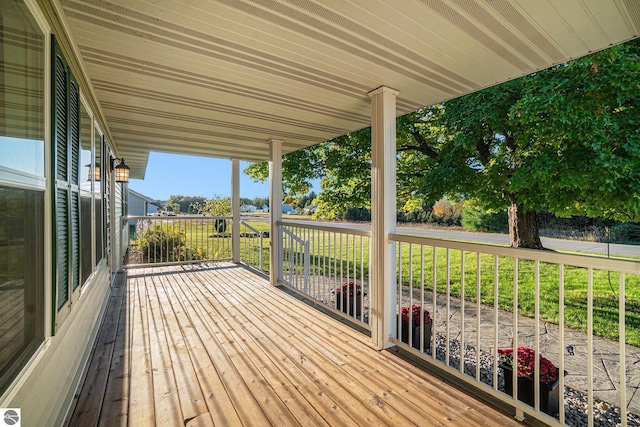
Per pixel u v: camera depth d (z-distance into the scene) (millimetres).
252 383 1988
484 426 1605
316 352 2414
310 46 1890
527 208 4859
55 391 1492
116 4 1477
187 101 2811
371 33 1762
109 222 4188
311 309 3439
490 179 5074
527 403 1748
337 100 2805
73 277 1897
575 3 1498
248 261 6090
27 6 1188
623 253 6762
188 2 1470
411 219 15148
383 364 2236
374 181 2576
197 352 2408
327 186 8656
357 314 3301
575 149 4004
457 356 2861
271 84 2457
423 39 1815
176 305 3561
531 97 3867
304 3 1493
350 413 1701
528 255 1615
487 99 4629
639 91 3477
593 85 3527
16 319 1084
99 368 2166
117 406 1754
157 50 1930
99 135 3104
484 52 1974
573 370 2650
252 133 4031
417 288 5555
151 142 4480
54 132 1430
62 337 1629
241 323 3014
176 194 37312
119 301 3699
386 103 2525
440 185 5438
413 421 1637
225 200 12969
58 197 1572
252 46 1897
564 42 1854
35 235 1254
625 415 1293
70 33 1709
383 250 2482
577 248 7527
